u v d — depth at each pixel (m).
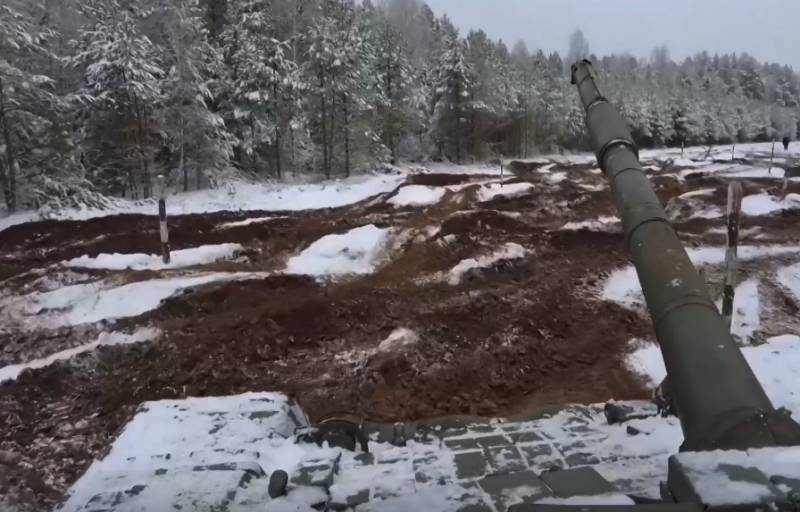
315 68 28.98
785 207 18.30
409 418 6.47
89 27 21.78
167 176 23.27
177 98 22.41
